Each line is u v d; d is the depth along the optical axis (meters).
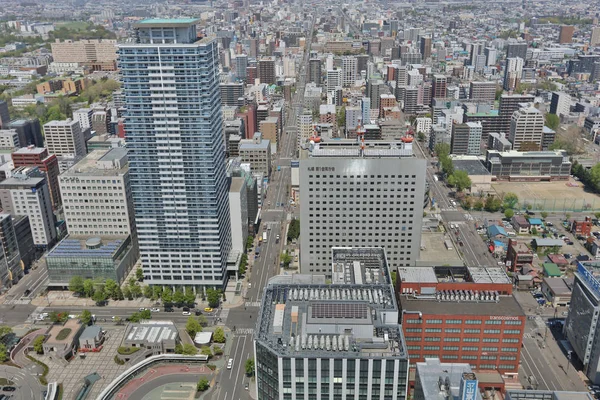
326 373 180.38
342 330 192.38
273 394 189.25
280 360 178.75
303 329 192.75
